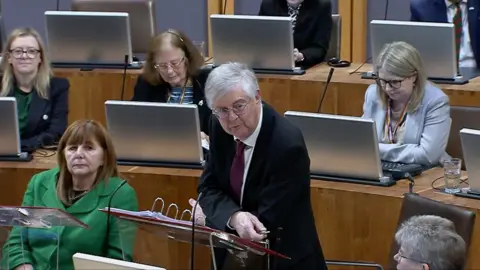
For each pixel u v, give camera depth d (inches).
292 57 297.0
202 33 434.6
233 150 176.7
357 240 222.2
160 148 243.3
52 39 315.3
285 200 170.7
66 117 277.0
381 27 278.7
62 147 203.5
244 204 177.6
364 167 222.7
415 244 151.4
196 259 235.9
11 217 173.9
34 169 245.8
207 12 431.5
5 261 199.8
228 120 168.1
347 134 220.8
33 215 171.5
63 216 169.5
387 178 223.5
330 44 335.6
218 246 164.7
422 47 276.7
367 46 413.1
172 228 161.2
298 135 171.6
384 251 218.4
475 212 204.5
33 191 208.7
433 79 280.5
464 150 211.6
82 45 314.0
